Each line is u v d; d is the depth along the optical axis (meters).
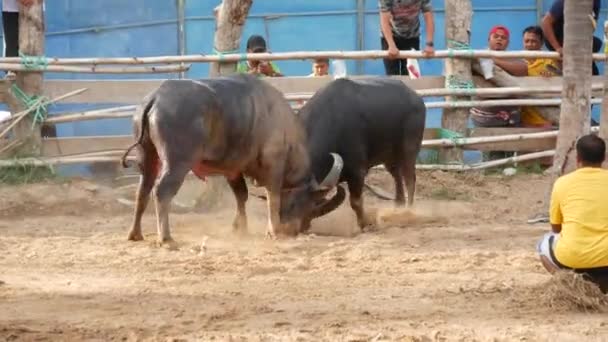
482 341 11.88
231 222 20.47
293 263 16.23
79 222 20.12
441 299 13.86
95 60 22.94
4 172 22.41
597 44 25.80
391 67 25.00
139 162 18.05
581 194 13.82
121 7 28.69
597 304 13.42
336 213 21.22
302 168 19.12
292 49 28.95
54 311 13.17
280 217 18.94
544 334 12.23
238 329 12.31
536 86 24.95
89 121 24.70
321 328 12.33
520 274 15.50
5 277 15.21
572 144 20.44
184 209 21.92
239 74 18.75
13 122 22.59
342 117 19.75
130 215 21.06
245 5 23.02
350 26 29.03
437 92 24.41
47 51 28.36
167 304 13.53
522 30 29.64
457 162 24.61
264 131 18.56
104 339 11.88
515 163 24.83
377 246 17.62
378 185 23.73
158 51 28.86
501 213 21.53
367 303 13.62
